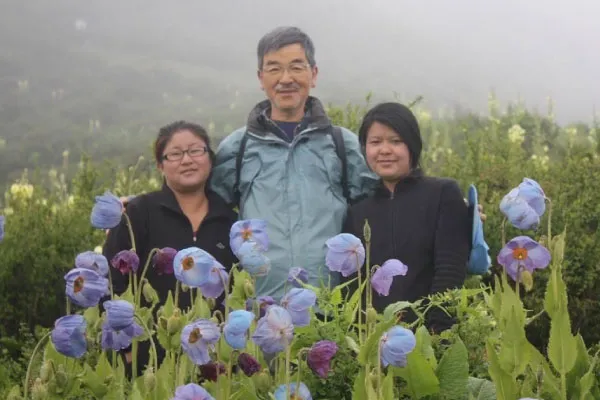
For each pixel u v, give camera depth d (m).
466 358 2.89
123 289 4.29
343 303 3.50
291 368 3.09
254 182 4.43
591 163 6.68
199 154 4.39
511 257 2.93
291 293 2.64
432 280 4.03
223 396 2.79
